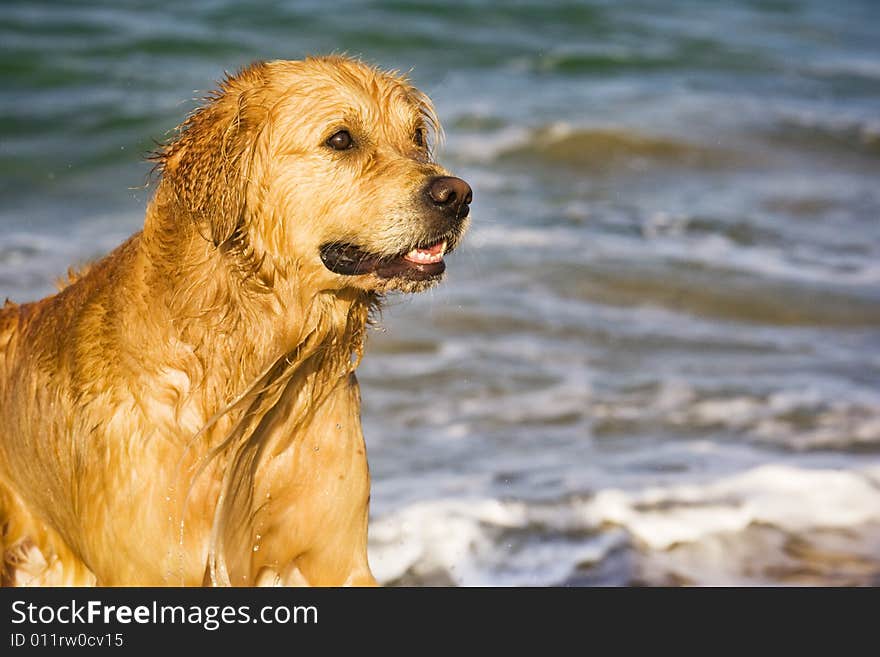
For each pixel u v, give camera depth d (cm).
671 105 2955
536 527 1105
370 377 1435
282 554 859
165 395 776
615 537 1098
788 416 1365
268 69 832
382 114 845
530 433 1308
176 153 805
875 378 1490
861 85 3506
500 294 1723
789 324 1686
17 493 904
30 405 848
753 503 1155
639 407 1383
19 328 897
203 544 794
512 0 3856
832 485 1188
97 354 790
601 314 1681
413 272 833
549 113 2777
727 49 3784
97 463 782
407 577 1038
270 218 805
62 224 1977
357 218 817
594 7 4041
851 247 2053
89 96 2678
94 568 815
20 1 3416
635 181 2422
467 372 1459
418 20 3509
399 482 1177
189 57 3019
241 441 798
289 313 813
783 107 3067
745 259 1939
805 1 5025
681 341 1598
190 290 779
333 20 3378
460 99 2867
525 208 2175
